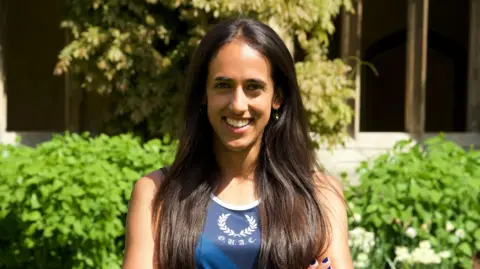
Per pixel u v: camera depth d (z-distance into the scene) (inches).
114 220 165.2
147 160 177.6
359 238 161.9
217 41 80.1
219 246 80.4
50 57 442.0
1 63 280.2
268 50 80.1
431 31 491.5
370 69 515.2
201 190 83.9
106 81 247.4
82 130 270.2
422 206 173.9
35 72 442.0
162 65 243.8
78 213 162.2
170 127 247.9
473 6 296.5
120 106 252.5
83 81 261.0
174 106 249.4
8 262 168.2
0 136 279.4
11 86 438.6
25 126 442.0
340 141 255.3
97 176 165.2
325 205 85.7
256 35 80.0
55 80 444.5
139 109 249.0
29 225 165.3
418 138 288.0
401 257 156.2
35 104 443.2
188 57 251.1
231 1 226.4
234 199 84.1
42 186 160.7
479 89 298.8
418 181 175.3
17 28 436.1
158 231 82.4
